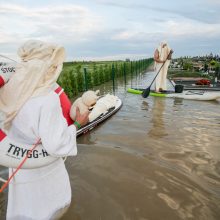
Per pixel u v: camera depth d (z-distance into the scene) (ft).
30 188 6.84
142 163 14.05
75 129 6.66
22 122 6.05
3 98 6.04
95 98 7.23
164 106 29.58
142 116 24.70
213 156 15.08
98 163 14.01
